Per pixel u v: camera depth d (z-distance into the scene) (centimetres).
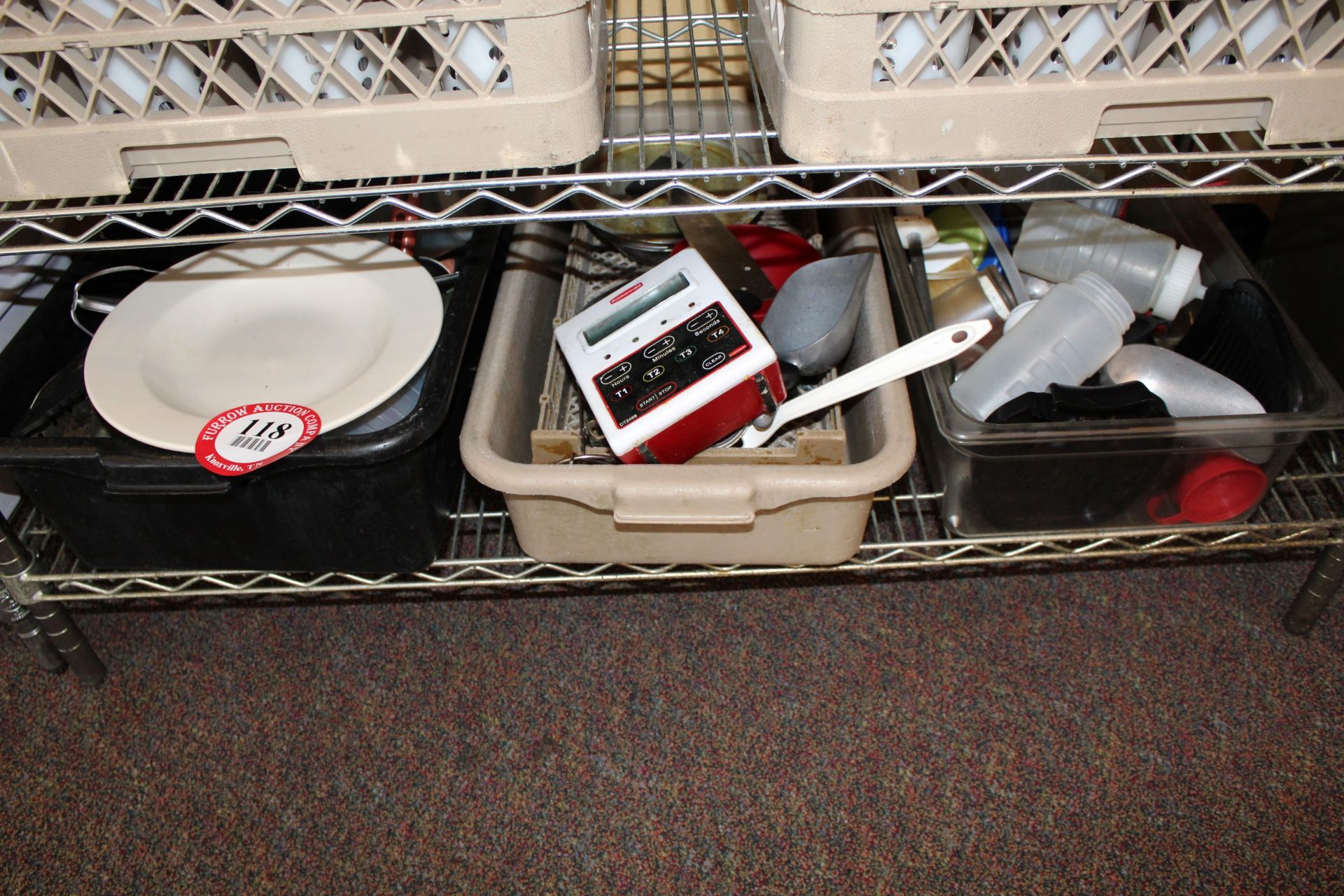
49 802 85
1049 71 55
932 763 85
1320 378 72
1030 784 83
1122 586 97
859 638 94
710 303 70
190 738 89
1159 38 52
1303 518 97
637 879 79
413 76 53
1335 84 53
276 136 55
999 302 86
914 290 81
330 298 76
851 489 65
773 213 101
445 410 68
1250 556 98
